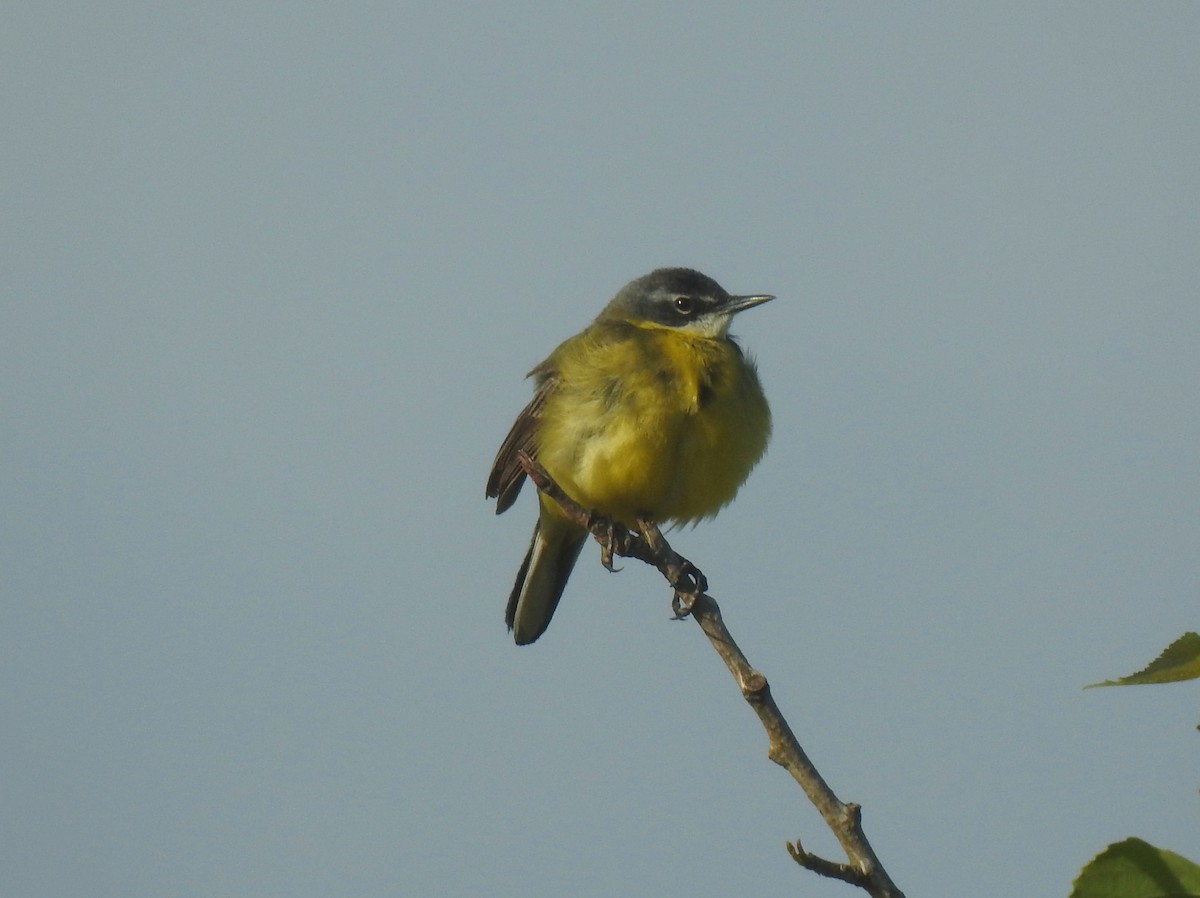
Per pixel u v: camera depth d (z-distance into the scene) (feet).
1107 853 18.51
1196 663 17.89
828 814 22.44
